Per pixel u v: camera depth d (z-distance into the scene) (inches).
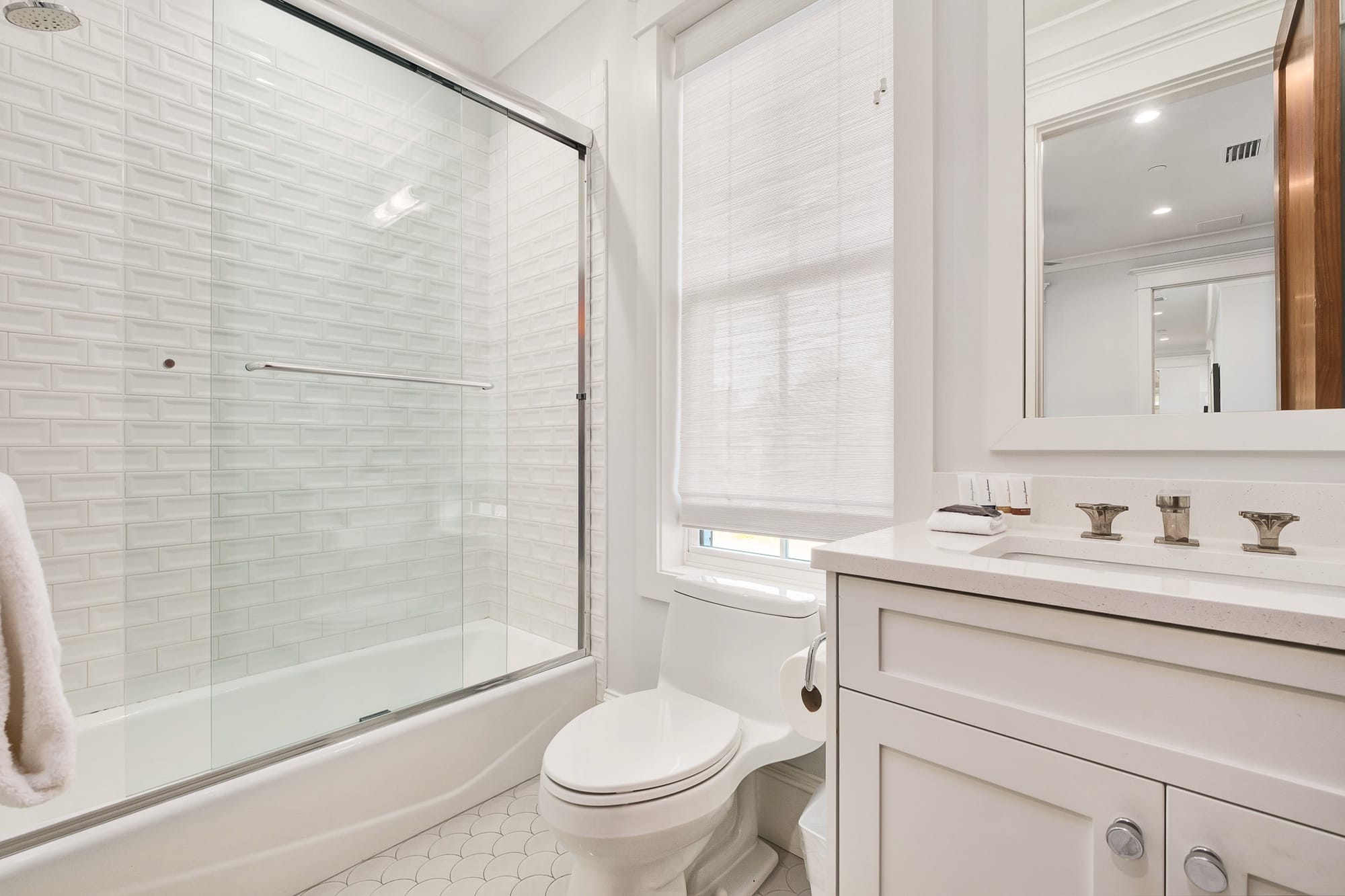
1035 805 27.4
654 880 47.4
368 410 74.6
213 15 64.2
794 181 66.6
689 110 76.6
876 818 32.6
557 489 89.6
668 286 77.4
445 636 78.9
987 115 48.9
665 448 77.1
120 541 69.9
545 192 90.2
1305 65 37.6
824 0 64.2
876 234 60.1
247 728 61.2
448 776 66.8
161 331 72.4
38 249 65.4
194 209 74.4
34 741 15.1
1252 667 22.3
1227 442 38.9
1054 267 46.0
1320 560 32.1
